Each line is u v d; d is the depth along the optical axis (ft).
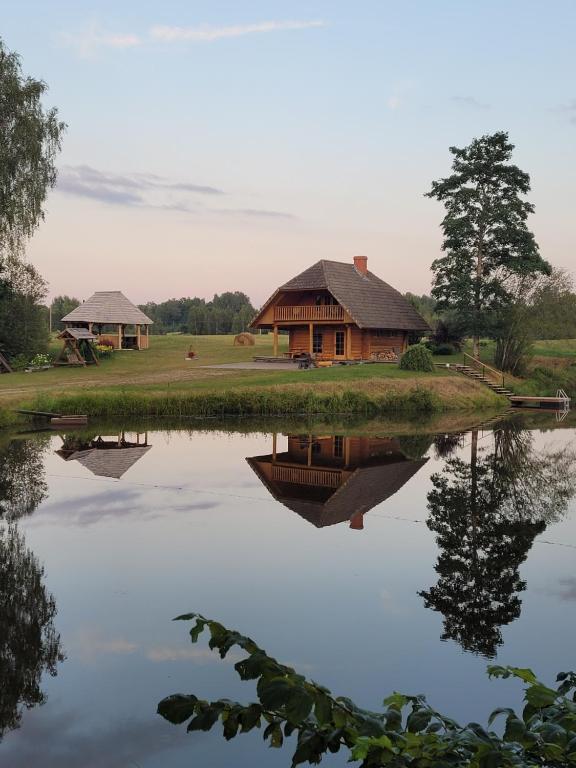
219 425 97.09
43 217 124.57
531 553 38.45
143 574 34.12
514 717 9.98
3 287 147.13
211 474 61.36
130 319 187.11
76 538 40.50
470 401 129.80
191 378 130.62
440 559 37.04
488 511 48.52
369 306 160.66
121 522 44.29
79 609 29.50
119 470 62.69
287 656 24.88
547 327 158.10
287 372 136.15
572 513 48.06
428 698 21.88
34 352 163.32
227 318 379.35
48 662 24.47
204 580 33.27
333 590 32.01
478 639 26.45
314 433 90.27
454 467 66.39
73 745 19.24
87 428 91.71
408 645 25.93
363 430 94.27
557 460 70.79
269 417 107.76
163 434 87.51
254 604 30.12
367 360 160.66
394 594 31.58
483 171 156.76
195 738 19.76
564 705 10.05
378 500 51.88
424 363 140.77
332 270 162.81
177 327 483.92
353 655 25.00
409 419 108.88
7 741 19.52
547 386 159.84
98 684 22.89
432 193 160.56
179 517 45.73
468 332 160.56
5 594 31.30
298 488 55.93
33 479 58.08
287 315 160.66
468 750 9.96
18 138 118.52
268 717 10.15
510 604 30.30
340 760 18.31
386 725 10.02
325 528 43.37
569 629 27.58
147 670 23.88
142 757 18.72
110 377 134.62
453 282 157.58
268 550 38.42
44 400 100.63
